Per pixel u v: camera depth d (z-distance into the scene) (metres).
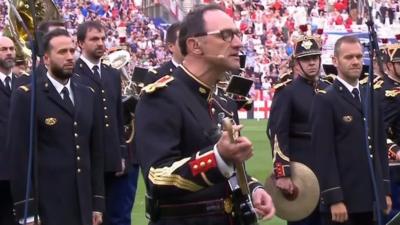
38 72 16.52
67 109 16.38
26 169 15.88
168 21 96.06
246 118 80.44
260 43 92.19
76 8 86.19
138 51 81.38
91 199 16.70
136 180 22.83
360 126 17.12
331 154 17.08
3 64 20.33
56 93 16.38
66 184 16.25
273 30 94.06
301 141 19.80
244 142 9.59
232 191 10.46
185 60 10.70
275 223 24.64
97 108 17.12
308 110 19.77
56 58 16.27
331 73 23.14
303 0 96.12
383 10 86.50
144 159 10.28
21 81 19.28
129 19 88.56
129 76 25.94
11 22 21.41
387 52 21.05
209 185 9.89
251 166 39.91
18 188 15.87
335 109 17.16
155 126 10.32
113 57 23.83
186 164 9.85
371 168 16.36
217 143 9.88
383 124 17.56
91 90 17.11
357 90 17.34
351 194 17.06
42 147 16.17
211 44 10.39
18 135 15.95
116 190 21.88
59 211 16.12
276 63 86.44
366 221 17.42
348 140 17.12
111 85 21.27
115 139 21.02
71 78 16.91
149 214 10.63
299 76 20.20
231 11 94.88
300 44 20.02
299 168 19.00
